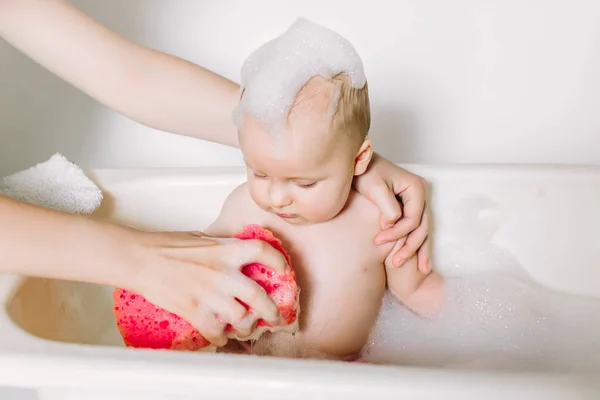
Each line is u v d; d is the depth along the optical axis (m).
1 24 0.90
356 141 0.83
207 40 1.58
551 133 1.63
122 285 0.71
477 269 1.09
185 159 1.64
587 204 1.06
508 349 1.00
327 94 0.79
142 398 0.62
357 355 0.99
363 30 1.58
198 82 0.96
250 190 0.84
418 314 1.03
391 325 1.02
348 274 0.94
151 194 1.08
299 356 0.94
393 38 1.58
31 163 1.60
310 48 0.80
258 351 0.90
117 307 0.79
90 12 1.55
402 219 0.93
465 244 1.10
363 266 0.95
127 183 1.07
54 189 0.99
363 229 0.95
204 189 1.08
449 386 0.58
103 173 1.08
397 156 1.64
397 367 0.60
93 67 0.93
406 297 1.01
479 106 1.62
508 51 1.59
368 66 1.60
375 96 1.62
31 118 1.58
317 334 0.94
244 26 1.57
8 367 0.62
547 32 1.57
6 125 1.58
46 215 0.70
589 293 1.06
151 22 1.56
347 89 0.80
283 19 1.57
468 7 1.56
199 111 0.96
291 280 0.76
